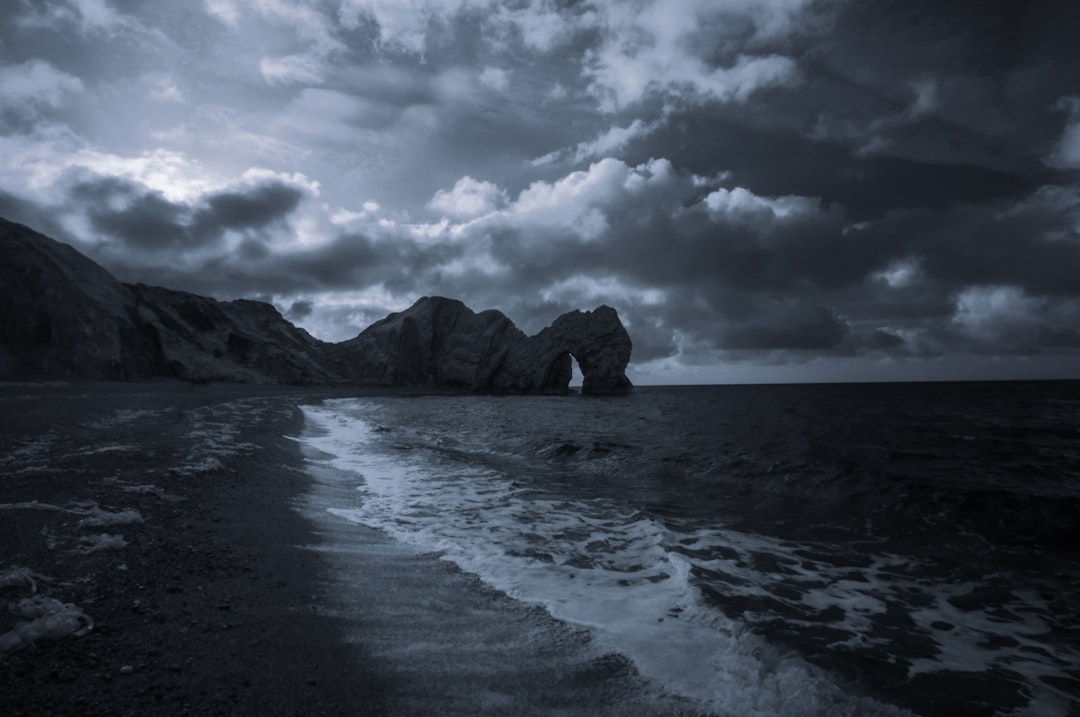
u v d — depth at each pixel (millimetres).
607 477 14477
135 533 6473
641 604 5527
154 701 3191
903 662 4746
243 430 19547
